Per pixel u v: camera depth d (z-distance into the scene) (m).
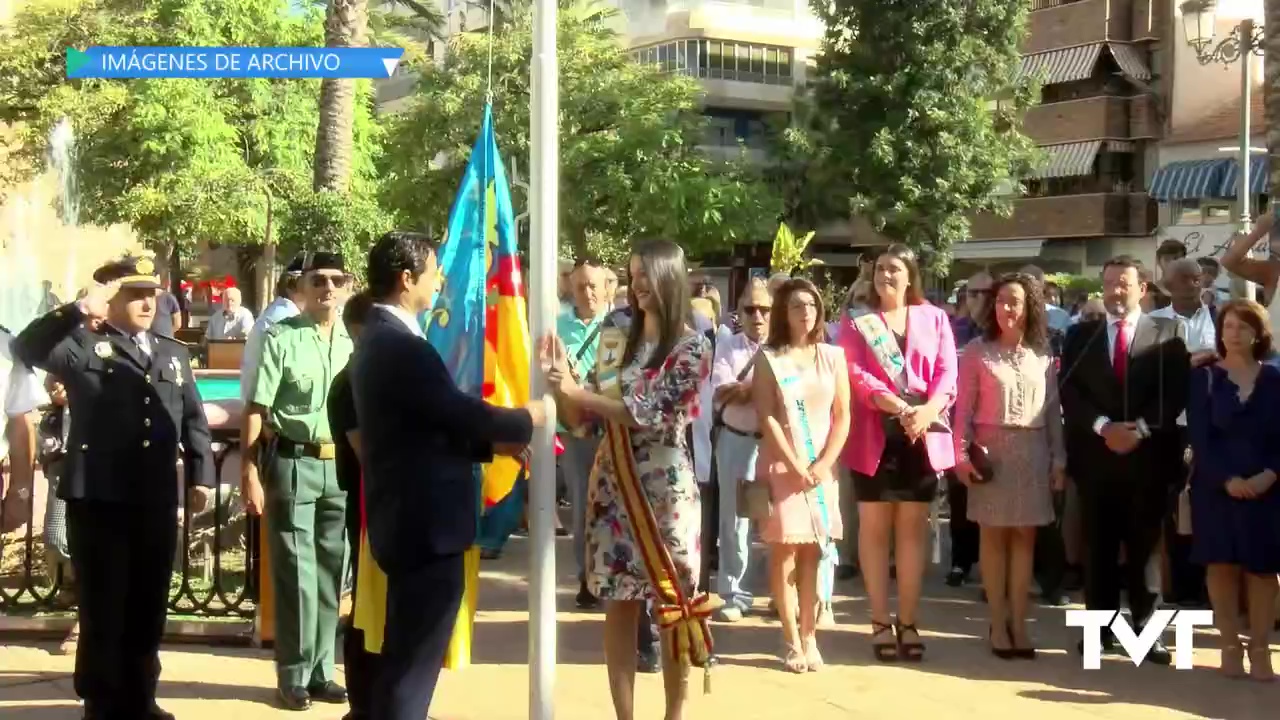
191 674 6.22
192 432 5.59
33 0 26.19
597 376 5.28
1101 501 6.73
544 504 4.59
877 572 6.78
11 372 6.37
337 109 14.73
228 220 21.23
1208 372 6.41
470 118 27.88
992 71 28.86
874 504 6.75
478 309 5.01
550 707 4.63
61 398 7.14
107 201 24.36
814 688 6.20
